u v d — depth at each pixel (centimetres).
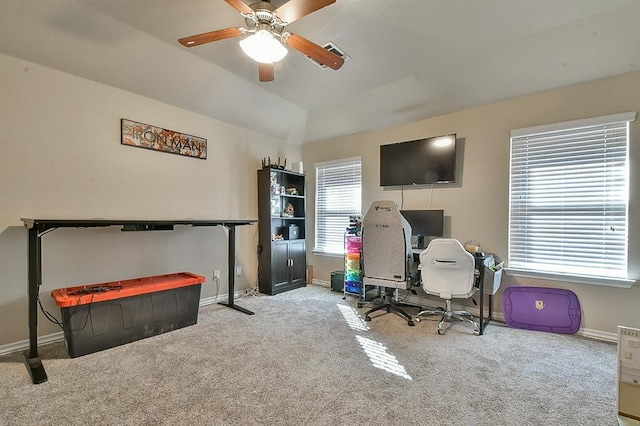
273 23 190
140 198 310
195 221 296
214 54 287
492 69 290
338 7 216
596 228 270
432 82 323
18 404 168
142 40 258
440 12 221
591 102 270
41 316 250
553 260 291
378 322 307
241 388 185
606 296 265
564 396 179
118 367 211
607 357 230
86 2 214
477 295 335
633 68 249
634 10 213
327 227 477
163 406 167
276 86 352
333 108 412
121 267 297
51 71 254
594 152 271
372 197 422
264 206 427
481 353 237
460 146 347
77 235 270
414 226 364
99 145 281
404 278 303
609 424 155
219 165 386
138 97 308
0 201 231
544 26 237
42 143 250
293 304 370
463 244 342
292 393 181
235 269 404
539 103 296
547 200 295
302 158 508
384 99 366
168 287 277
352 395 179
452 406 169
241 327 291
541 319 286
